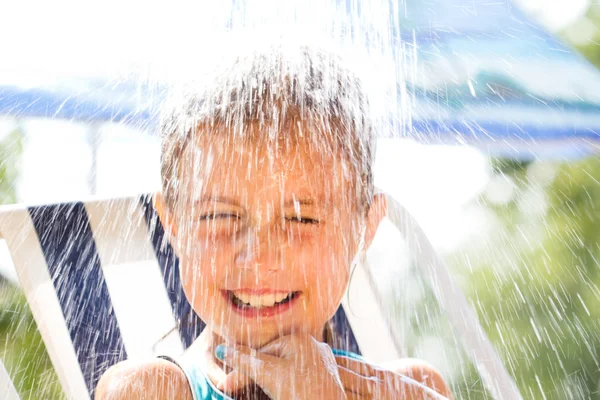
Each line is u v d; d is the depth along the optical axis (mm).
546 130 2727
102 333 1400
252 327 1076
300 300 1078
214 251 1061
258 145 1045
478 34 2641
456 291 1604
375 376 1188
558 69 2801
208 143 1055
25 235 1432
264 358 1068
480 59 2650
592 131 2748
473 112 2613
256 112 1048
